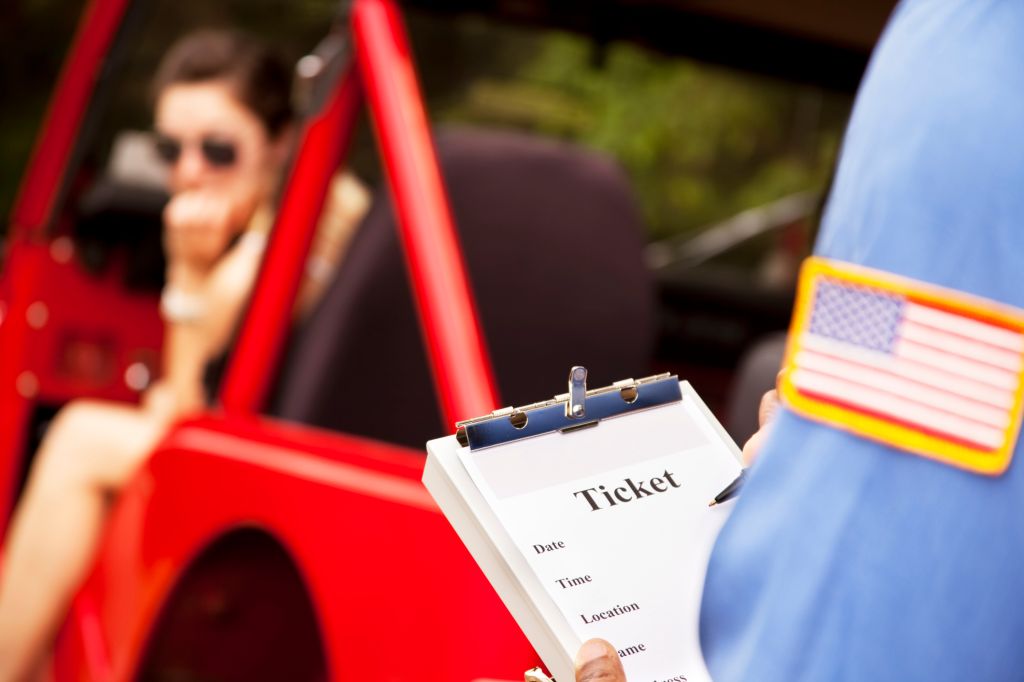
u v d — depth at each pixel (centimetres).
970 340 82
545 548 99
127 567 241
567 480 103
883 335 84
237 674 235
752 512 89
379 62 216
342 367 240
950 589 82
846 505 84
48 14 1552
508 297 262
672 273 493
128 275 418
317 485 199
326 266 311
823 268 88
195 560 223
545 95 1228
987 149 83
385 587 185
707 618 92
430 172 201
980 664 82
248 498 210
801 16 367
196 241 358
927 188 84
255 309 243
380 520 189
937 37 86
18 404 358
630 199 279
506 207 264
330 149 240
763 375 270
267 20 1395
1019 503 83
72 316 411
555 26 397
